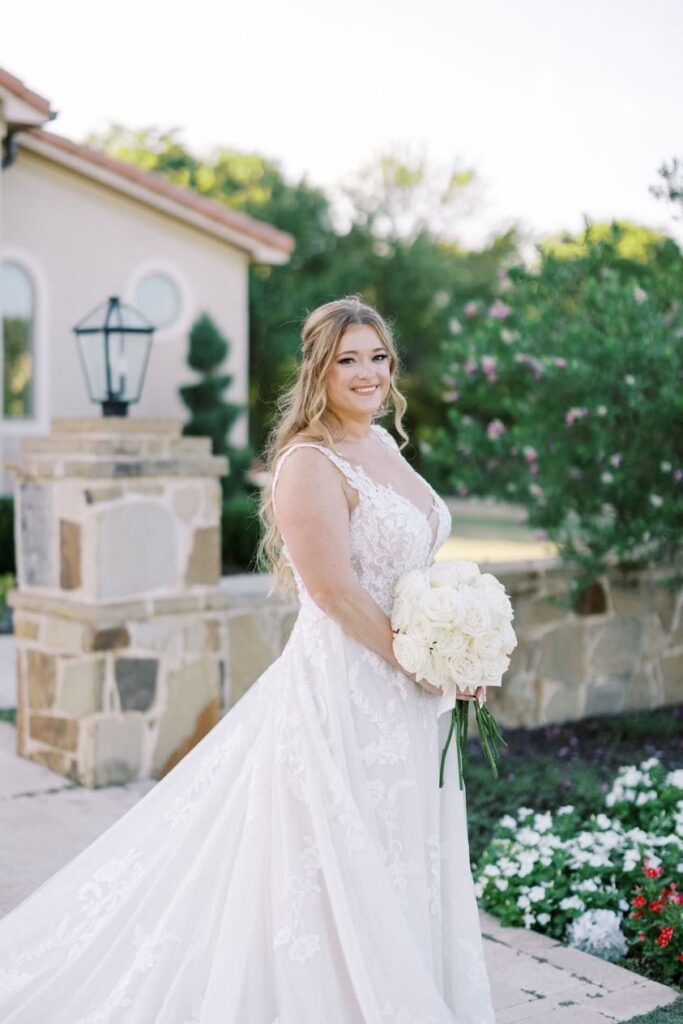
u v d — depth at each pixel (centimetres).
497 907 367
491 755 268
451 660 247
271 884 244
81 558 487
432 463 691
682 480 587
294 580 294
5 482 1220
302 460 253
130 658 494
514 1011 303
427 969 242
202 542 514
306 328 265
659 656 660
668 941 330
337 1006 238
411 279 2791
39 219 1234
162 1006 246
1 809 460
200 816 264
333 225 2897
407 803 252
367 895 238
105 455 480
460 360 699
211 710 520
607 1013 303
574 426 605
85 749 493
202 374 1307
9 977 275
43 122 1091
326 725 248
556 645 615
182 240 1334
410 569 260
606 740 589
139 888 269
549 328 630
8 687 714
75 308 1265
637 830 380
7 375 1234
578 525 628
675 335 582
